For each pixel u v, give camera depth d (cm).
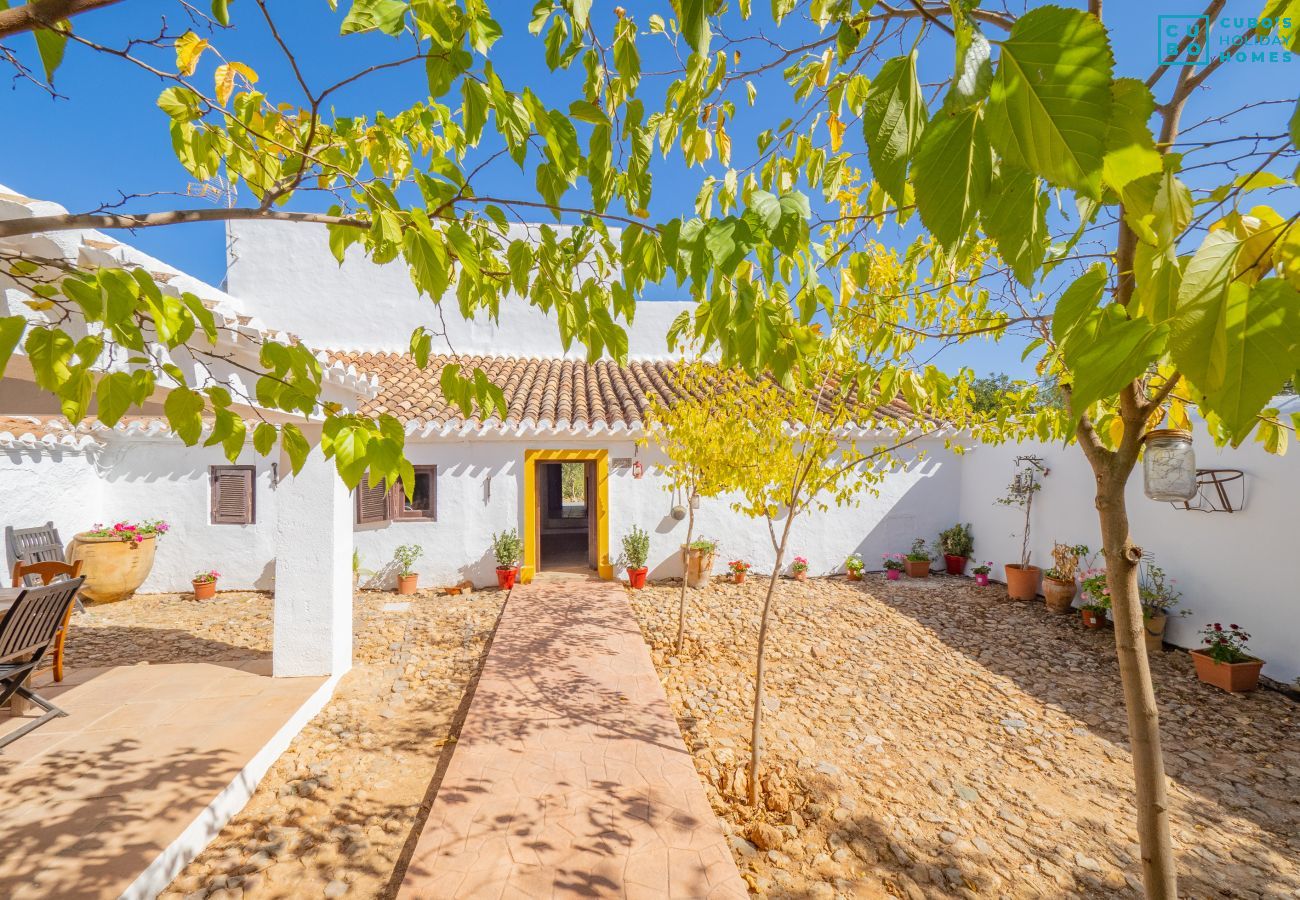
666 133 278
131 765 421
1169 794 453
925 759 491
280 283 1261
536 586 1011
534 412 1035
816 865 358
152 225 159
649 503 1080
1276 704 604
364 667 664
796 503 490
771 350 150
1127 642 206
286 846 372
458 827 376
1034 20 63
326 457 172
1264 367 69
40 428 846
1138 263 90
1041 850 380
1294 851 388
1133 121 76
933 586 1075
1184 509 748
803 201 130
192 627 813
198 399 166
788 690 625
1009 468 1073
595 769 447
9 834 346
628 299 191
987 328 298
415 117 279
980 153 71
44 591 461
